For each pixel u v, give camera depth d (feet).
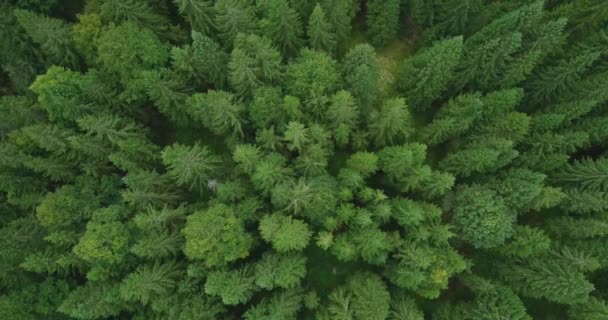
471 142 143.84
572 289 121.39
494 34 138.62
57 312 130.41
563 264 127.44
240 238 125.29
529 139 137.18
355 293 128.88
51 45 139.33
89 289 125.70
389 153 135.54
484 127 140.56
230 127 145.18
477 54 137.28
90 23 137.49
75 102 132.36
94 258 123.34
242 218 130.72
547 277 127.44
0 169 132.57
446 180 128.26
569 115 134.62
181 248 127.24
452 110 143.13
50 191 141.69
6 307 123.24
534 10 130.72
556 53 145.79
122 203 132.77
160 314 125.08
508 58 137.28
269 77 136.98
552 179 139.44
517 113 133.69
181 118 153.17
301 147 135.74
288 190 125.18
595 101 129.90
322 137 134.51
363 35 170.81
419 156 131.85
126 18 141.08
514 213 130.72
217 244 121.49
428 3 154.40
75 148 132.87
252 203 132.46
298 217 137.49
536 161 135.74
